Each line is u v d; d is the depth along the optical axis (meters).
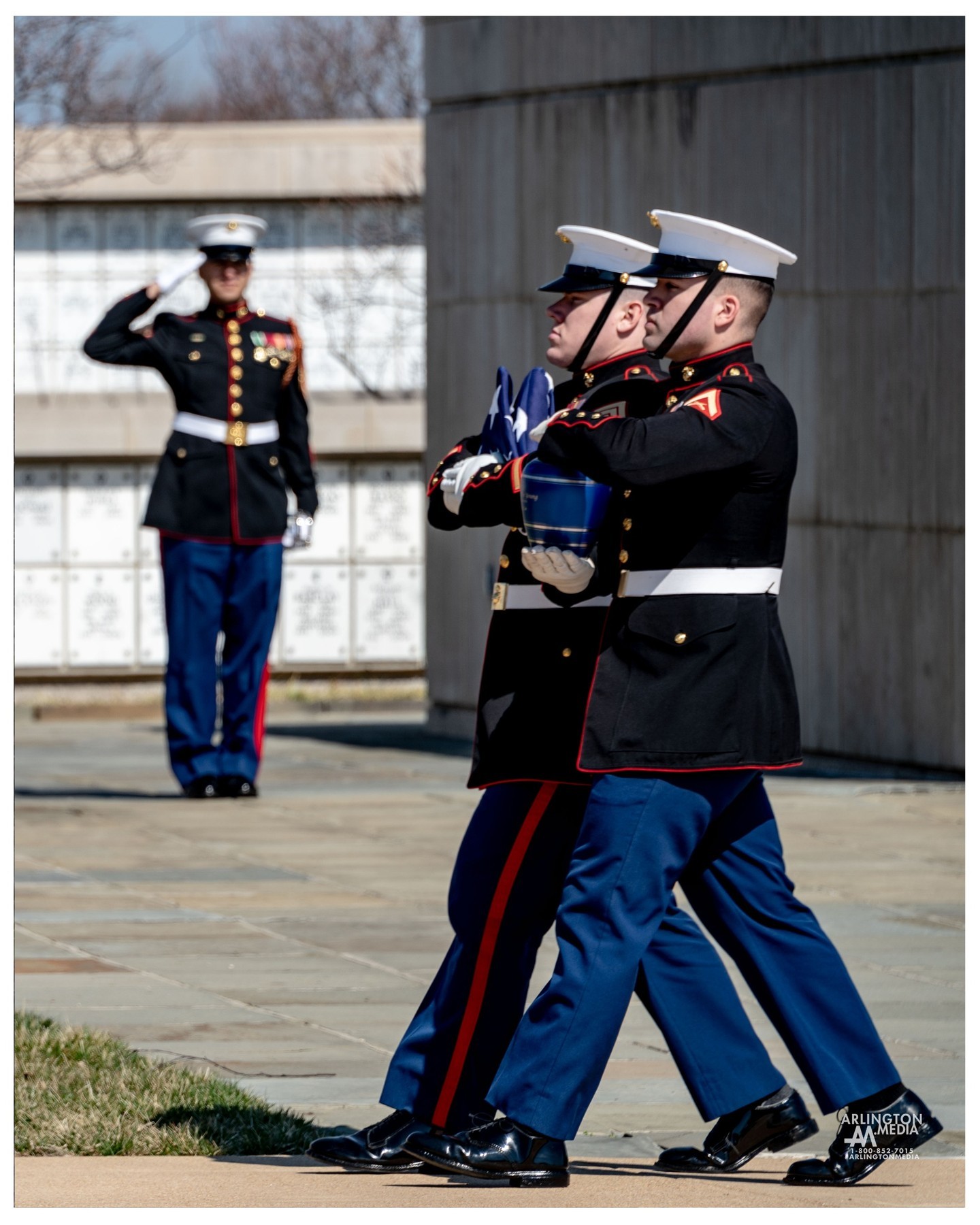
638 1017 20.36
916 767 36.22
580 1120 13.05
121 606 57.69
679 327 13.56
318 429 57.50
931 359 35.62
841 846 29.58
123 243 59.44
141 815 32.97
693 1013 13.95
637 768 13.07
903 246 35.97
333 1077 17.22
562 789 13.93
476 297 42.81
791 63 37.50
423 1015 14.13
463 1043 13.91
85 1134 15.08
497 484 14.02
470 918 14.02
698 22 38.72
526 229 41.69
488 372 42.56
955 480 35.31
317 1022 19.20
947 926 23.94
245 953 22.30
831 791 34.94
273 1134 15.05
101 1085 16.36
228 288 35.12
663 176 39.44
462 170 42.97
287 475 35.69
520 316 41.81
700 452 12.92
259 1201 12.46
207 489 34.91
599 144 40.38
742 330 13.62
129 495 57.66
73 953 22.25
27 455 56.62
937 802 33.72
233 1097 16.05
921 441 35.84
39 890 26.06
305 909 24.89
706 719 13.10
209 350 35.00
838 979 13.63
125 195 58.78
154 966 21.61
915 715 36.19
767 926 13.71
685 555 13.20
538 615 14.11
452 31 42.81
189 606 35.12
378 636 58.75
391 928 23.75
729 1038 13.95
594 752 13.18
